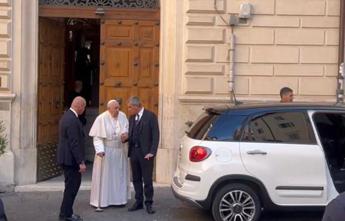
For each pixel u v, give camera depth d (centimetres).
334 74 1334
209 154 969
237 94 1322
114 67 1378
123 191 1148
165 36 1337
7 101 1296
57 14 1352
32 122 1319
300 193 966
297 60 1329
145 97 1379
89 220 1058
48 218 1073
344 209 398
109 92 1380
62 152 1021
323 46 1332
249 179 965
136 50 1375
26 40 1310
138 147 1097
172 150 1326
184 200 991
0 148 1006
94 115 1529
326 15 1328
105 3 1367
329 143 974
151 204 1108
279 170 966
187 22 1312
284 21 1322
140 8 1368
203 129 998
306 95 1334
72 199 1040
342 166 973
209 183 965
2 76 1293
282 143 973
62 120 1021
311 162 967
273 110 987
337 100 1324
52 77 1409
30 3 1315
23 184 1312
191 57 1312
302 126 980
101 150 1115
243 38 1319
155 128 1095
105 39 1374
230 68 1312
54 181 1357
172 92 1325
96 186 1126
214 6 1307
